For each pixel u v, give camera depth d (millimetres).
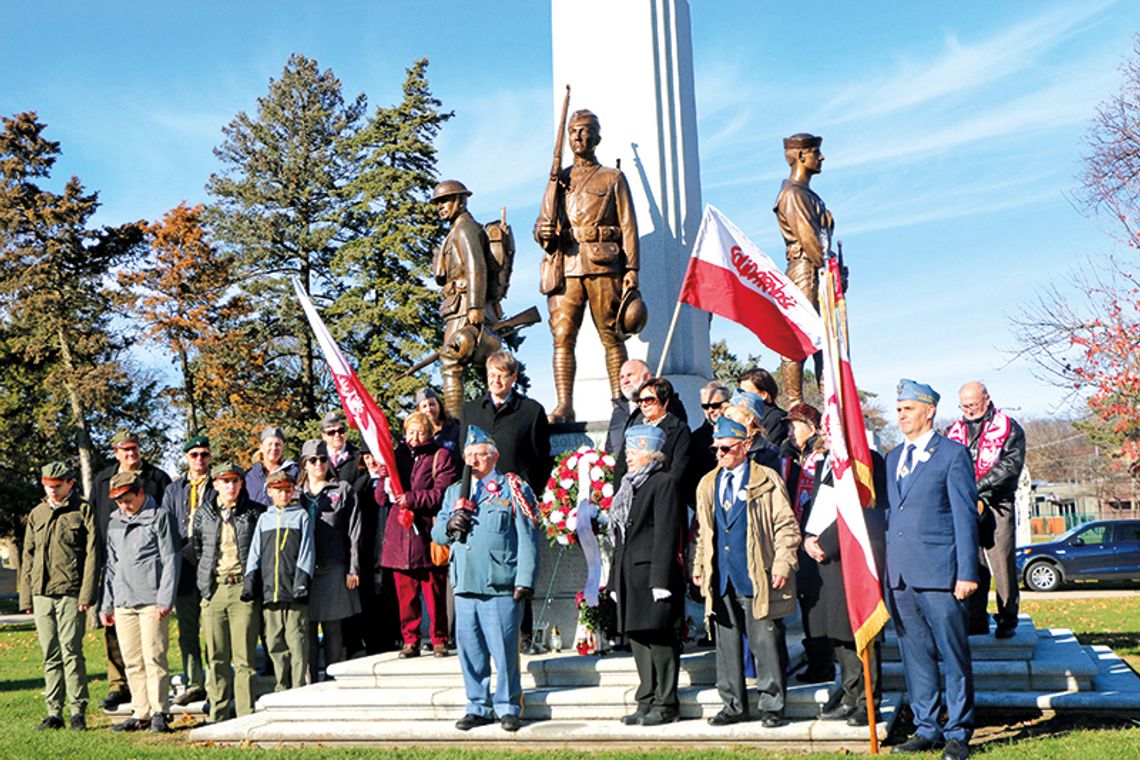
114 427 46188
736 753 6688
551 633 9195
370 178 39688
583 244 9875
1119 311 24703
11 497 41938
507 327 10406
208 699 9406
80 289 43688
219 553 9094
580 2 11523
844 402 7094
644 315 9828
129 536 9164
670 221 11078
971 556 6656
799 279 10703
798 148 10953
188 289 42438
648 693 7395
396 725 7758
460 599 7648
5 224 42562
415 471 9031
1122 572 23562
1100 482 65500
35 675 14258
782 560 6988
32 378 44062
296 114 43625
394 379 36594
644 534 7348
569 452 9336
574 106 11375
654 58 11328
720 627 7254
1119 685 8172
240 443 40562
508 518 7672
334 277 41094
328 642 9594
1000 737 7148
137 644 9156
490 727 7566
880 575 7371
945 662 6723
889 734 7125
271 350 42625
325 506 9336
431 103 40531
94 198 43969
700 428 8281
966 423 9070
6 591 55531
